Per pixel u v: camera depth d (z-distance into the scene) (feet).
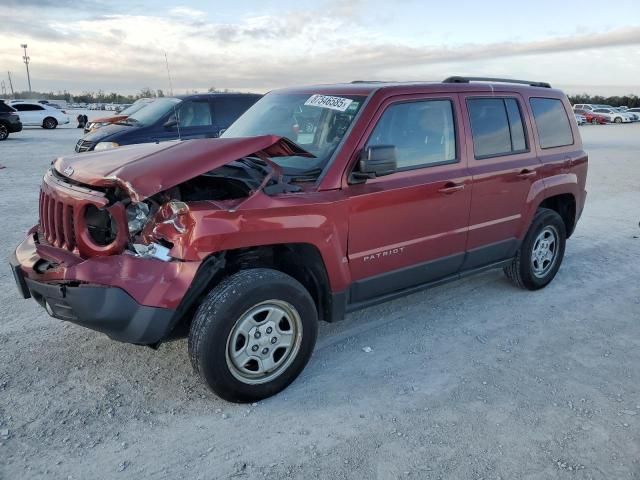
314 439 10.16
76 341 13.69
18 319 14.92
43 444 9.83
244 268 11.90
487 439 10.19
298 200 11.27
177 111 36.65
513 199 16.14
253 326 10.99
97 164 11.23
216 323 10.36
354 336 14.51
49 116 107.24
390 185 12.84
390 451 9.83
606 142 91.20
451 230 14.49
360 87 13.70
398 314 15.99
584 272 20.18
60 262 10.45
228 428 10.46
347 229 12.11
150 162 10.38
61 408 10.91
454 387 12.02
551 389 11.97
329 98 13.73
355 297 12.92
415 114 13.67
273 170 11.49
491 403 11.39
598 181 44.11
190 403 11.23
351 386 12.02
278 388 11.55
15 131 78.79
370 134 12.60
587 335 14.80
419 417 10.87
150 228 10.38
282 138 11.28
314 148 12.87
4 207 28.94
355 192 12.19
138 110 40.47
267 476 9.18
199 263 10.16
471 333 14.80
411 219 13.37
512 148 16.43
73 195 10.77
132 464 9.41
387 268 13.29
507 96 16.38
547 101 18.03
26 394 11.34
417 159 13.73
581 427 10.57
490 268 16.51
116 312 9.89
